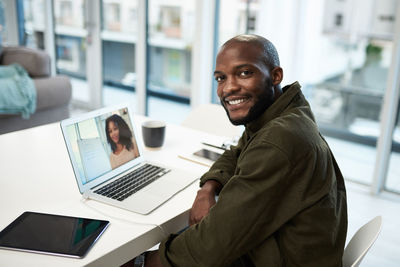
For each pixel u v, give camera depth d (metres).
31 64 3.74
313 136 1.08
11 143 1.77
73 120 1.29
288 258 1.07
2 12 5.41
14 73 3.60
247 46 1.12
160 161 1.63
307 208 1.05
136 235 1.10
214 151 1.75
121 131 1.50
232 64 1.13
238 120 1.18
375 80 3.82
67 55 5.04
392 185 3.17
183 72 4.49
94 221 1.15
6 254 1.00
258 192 1.02
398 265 2.24
